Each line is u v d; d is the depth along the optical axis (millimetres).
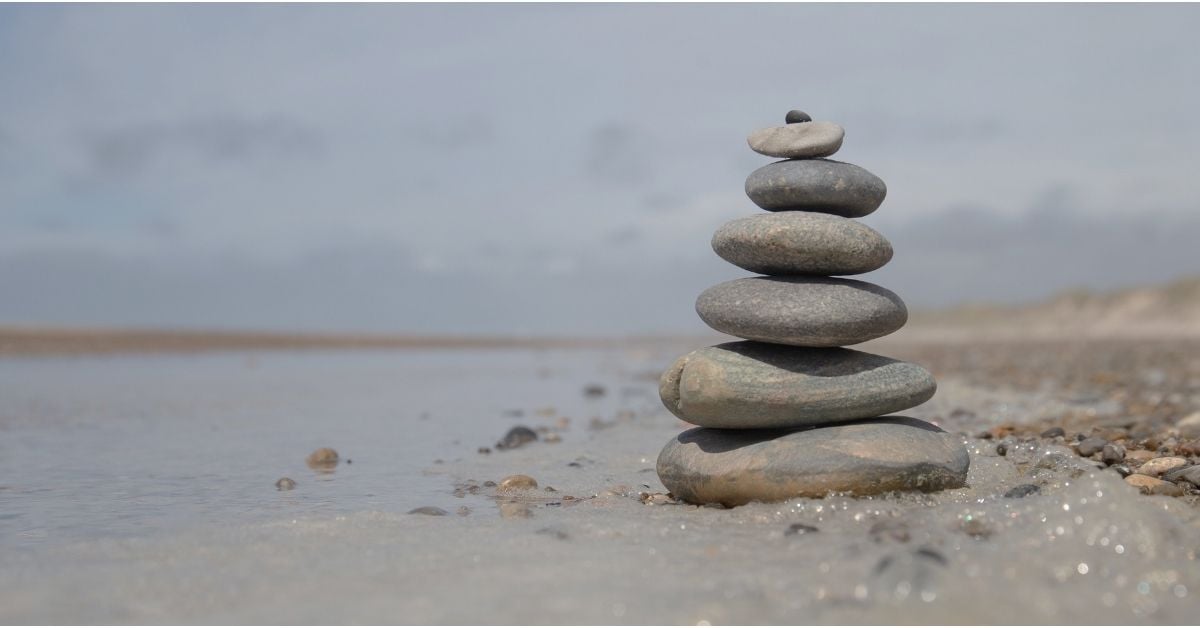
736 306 1049
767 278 1064
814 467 1021
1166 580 876
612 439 1374
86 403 1947
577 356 4945
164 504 1095
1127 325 8430
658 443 1338
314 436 1447
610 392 2271
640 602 866
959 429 1350
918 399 1065
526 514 1025
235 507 1082
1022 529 939
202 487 1157
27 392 2197
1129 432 1255
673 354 4938
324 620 854
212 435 1455
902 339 7621
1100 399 1650
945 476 1038
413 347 6422
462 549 943
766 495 1027
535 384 2605
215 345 5449
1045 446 1145
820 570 898
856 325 1039
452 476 1195
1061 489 999
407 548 946
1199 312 7938
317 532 983
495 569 909
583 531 978
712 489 1041
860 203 1070
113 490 1146
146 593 887
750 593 873
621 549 939
